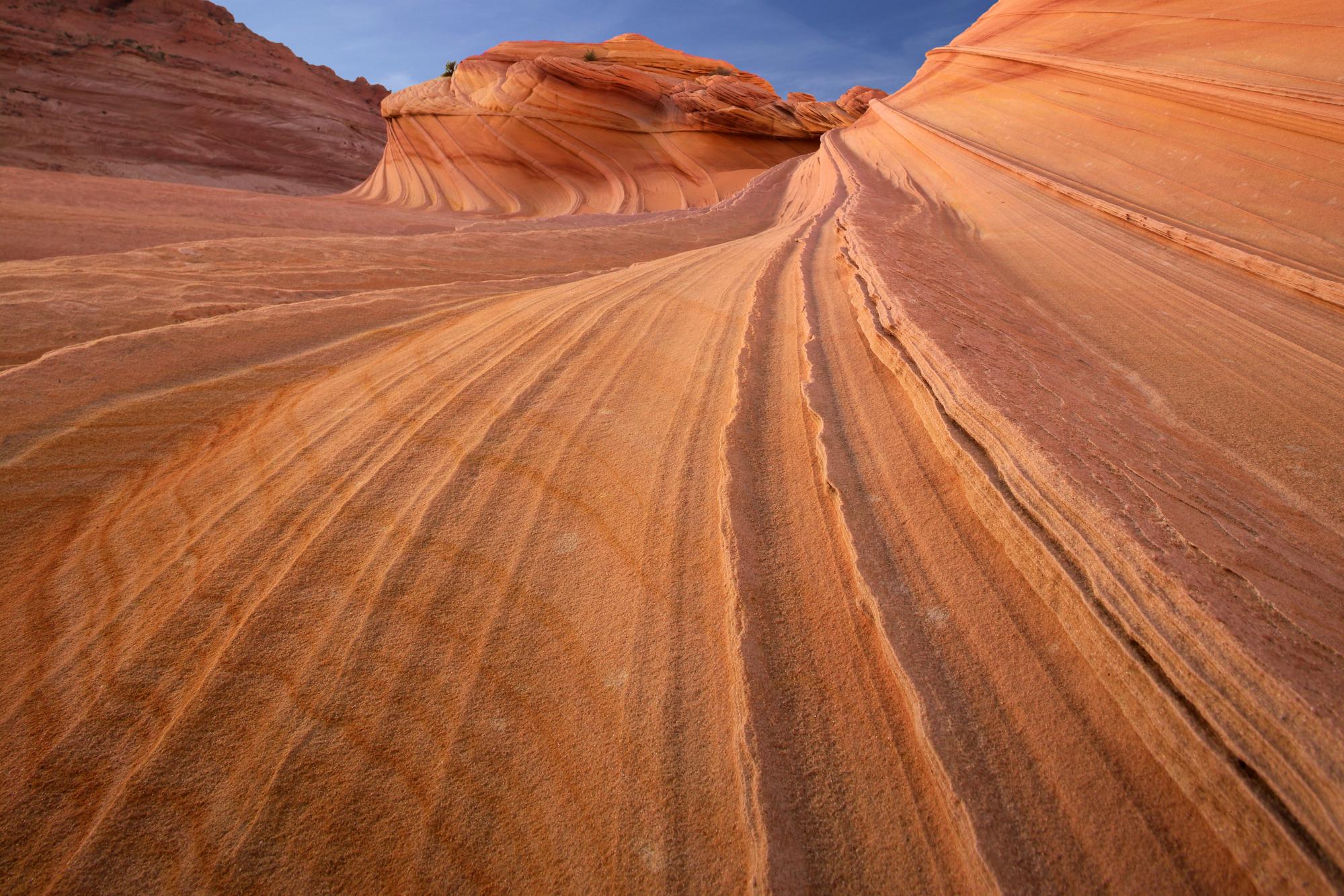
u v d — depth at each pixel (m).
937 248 8.60
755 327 6.07
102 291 6.64
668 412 4.67
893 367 4.46
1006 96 20.55
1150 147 12.44
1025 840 1.87
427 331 6.71
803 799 2.11
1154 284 7.33
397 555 3.27
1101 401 4.00
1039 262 8.49
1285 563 2.51
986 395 3.42
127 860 2.06
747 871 1.98
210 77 61.53
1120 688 2.14
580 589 3.08
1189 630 2.04
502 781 2.28
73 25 60.28
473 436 4.35
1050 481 2.73
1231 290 7.09
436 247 11.75
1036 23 22.70
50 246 12.76
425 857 2.08
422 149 46.06
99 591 3.11
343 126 69.19
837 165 25.00
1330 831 1.56
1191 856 1.76
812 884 1.90
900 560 2.95
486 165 42.78
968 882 1.85
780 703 2.42
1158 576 2.21
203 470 4.07
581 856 2.06
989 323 5.14
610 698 2.54
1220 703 1.87
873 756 2.22
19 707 2.54
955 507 3.17
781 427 4.29
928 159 20.11
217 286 7.46
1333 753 1.64
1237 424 4.07
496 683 2.62
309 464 4.07
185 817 2.17
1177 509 2.69
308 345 6.07
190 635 2.83
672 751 2.34
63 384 4.66
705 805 2.17
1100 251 8.96
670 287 8.01
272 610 2.95
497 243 13.16
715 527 3.43
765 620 2.78
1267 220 8.77
